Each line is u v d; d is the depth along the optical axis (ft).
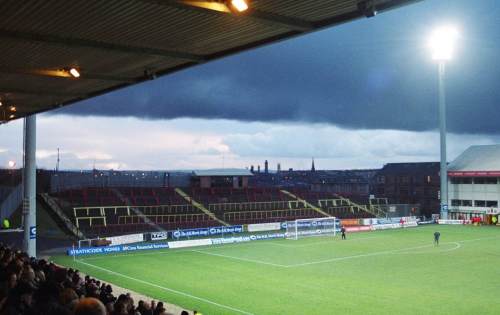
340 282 96.17
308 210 232.94
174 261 123.95
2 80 60.08
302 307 77.66
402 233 185.98
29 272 37.96
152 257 130.82
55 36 42.09
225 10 33.94
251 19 34.76
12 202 168.86
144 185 257.75
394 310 75.25
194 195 229.45
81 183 234.79
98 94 68.95
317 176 397.39
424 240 163.12
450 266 112.98
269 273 106.63
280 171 427.74
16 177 201.36
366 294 85.81
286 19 35.17
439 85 225.35
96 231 174.50
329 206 242.17
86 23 38.86
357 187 321.93
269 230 192.65
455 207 232.32
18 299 27.84
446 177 226.58
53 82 61.52
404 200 280.92
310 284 94.68
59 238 161.38
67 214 184.14
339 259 124.77
